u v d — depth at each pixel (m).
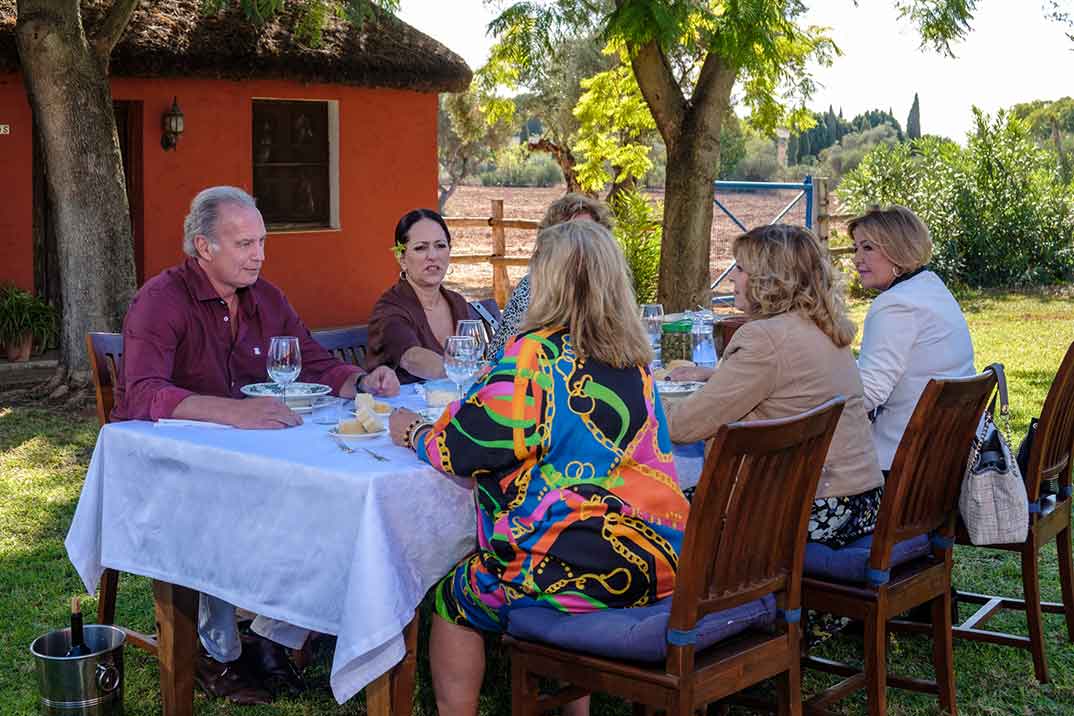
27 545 5.53
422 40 12.88
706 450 3.64
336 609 3.07
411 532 3.11
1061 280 17.25
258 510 3.22
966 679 4.20
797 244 3.56
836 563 3.58
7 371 9.99
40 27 8.45
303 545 3.13
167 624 3.64
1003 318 13.91
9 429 7.93
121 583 5.03
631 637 2.86
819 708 3.56
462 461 3.02
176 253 11.52
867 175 17.75
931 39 10.22
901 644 4.54
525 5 10.22
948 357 4.21
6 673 4.11
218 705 3.90
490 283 19.27
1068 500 4.41
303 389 3.90
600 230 3.06
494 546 3.04
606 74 15.28
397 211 13.16
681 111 11.05
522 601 3.02
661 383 4.08
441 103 33.31
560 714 3.85
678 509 3.07
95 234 8.77
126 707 3.87
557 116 23.52
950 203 17.19
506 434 2.97
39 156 11.02
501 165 47.69
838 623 4.03
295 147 12.48
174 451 3.40
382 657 3.04
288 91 12.09
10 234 10.51
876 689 3.54
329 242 12.65
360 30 12.27
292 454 3.22
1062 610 4.48
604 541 2.96
